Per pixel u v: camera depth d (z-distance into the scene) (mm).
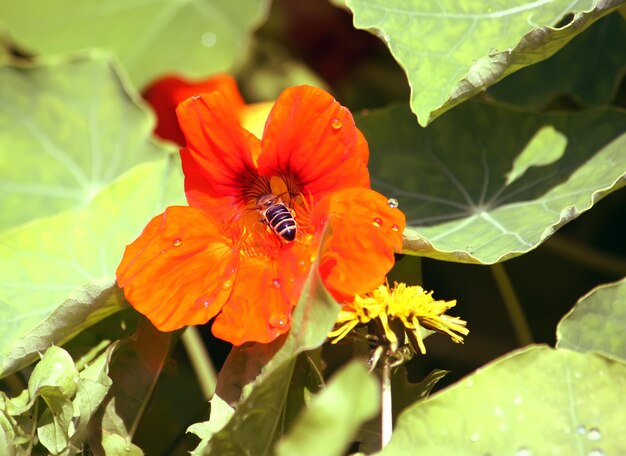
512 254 624
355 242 597
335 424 551
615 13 721
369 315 604
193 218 609
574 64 721
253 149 616
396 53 636
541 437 593
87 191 732
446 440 593
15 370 626
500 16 649
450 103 624
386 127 688
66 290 663
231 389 611
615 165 646
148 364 634
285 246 609
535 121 678
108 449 624
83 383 609
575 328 622
